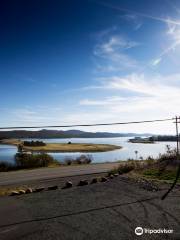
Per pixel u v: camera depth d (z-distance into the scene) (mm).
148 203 9406
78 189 12617
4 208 9734
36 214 8844
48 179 18953
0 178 20703
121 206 9219
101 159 48156
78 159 37219
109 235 6883
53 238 6871
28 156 32281
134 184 12727
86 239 6738
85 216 8398
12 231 7453
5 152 69250
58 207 9555
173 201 9469
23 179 19547
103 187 12602
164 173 14531
